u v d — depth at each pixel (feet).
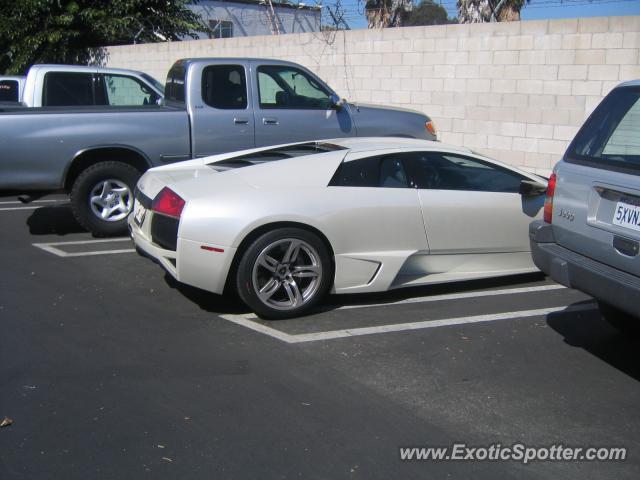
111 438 12.01
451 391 14.07
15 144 24.44
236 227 17.12
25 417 12.66
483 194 20.11
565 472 11.33
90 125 25.54
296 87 29.68
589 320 18.43
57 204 33.19
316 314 18.48
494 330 17.53
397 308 19.07
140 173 26.78
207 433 12.24
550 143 36.91
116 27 67.26
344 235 18.26
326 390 13.99
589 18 34.47
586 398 13.93
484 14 52.39
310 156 19.15
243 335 16.87
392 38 42.88
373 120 30.45
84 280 21.08
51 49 66.64
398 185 19.33
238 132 28.14
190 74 27.53
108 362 15.12
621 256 13.78
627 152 14.38
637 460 11.71
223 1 89.51
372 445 11.98
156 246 18.69
